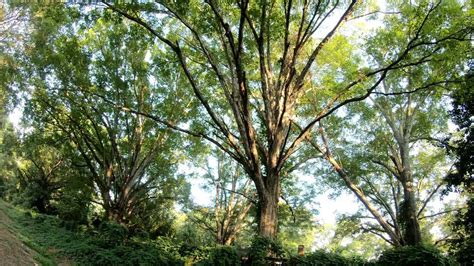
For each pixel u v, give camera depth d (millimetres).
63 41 20406
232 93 13477
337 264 11406
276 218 12891
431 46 13922
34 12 16859
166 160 27562
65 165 32750
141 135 24812
